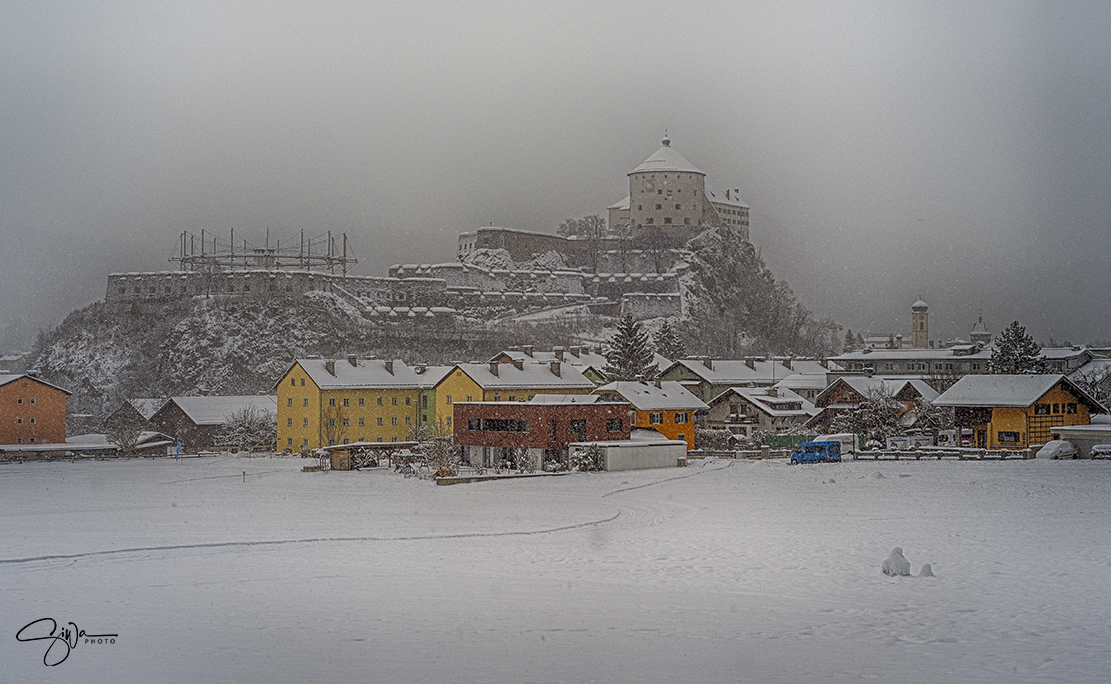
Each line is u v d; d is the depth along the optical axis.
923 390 102.06
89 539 44.81
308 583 33.84
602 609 29.88
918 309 180.50
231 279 194.12
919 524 47.75
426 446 86.50
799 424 102.19
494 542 43.38
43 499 64.62
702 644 25.80
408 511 55.31
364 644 25.75
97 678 23.00
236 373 175.75
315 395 103.56
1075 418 87.81
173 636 26.52
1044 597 31.42
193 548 41.81
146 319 189.00
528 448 80.00
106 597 31.48
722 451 91.25
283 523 50.53
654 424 91.00
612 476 73.31
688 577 35.00
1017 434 85.50
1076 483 63.19
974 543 42.06
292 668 23.61
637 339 122.81
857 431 94.62
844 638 26.45
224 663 23.97
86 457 104.62
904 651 25.17
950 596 31.70
